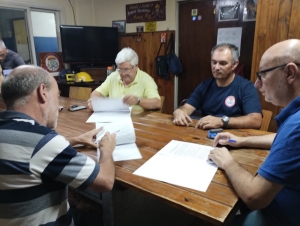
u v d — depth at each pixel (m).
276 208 0.90
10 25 3.68
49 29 4.15
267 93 0.88
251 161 1.05
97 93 2.22
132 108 2.01
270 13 2.09
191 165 1.00
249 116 1.57
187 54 3.76
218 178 0.91
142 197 1.28
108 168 0.88
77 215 1.30
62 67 4.25
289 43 0.81
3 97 0.75
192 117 1.87
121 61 2.05
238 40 3.24
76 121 1.67
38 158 0.68
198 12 3.50
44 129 0.72
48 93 0.79
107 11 4.36
